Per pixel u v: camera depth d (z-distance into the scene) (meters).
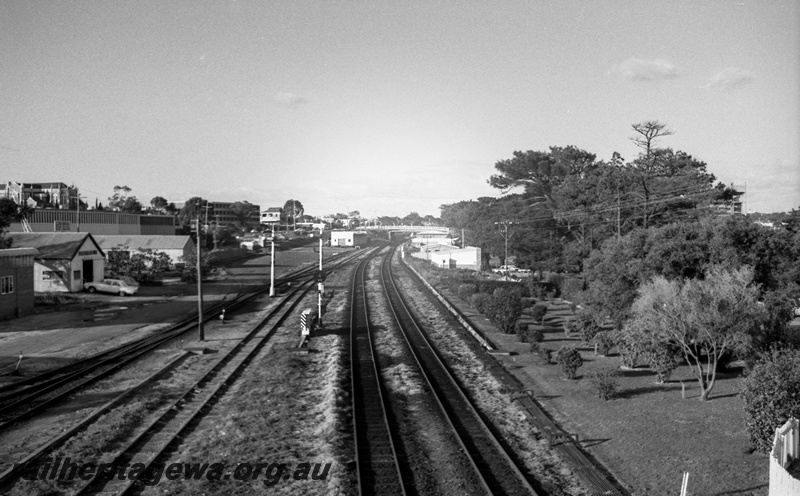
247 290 59.72
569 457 16.41
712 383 21.66
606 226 60.47
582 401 21.89
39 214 80.94
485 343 33.28
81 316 40.72
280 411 20.42
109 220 93.00
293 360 28.44
